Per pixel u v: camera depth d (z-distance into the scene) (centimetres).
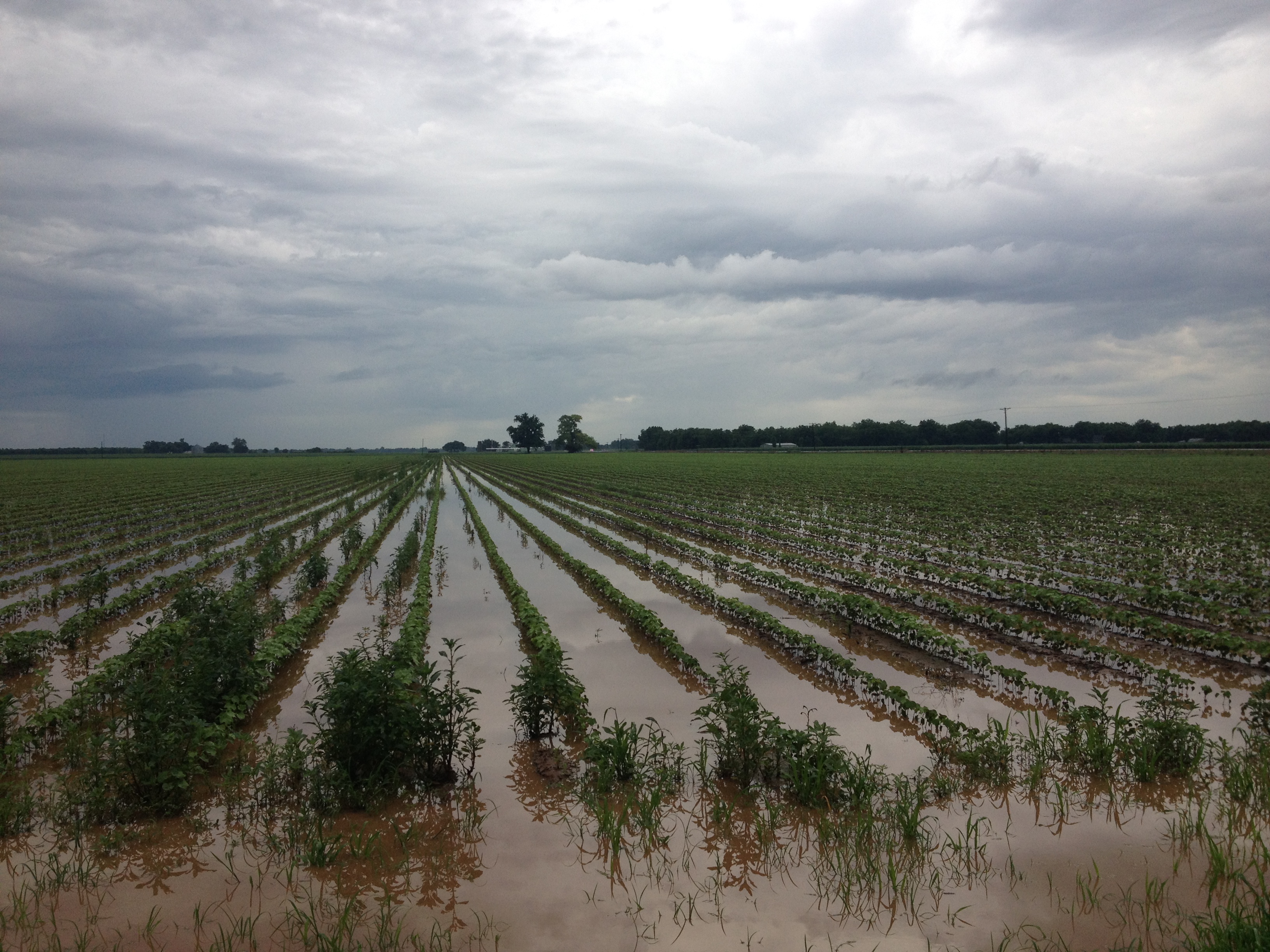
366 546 3067
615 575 2641
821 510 4278
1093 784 1022
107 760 989
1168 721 1073
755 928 735
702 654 1675
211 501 5494
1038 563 2641
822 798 962
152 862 855
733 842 895
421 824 941
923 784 995
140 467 12244
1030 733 1149
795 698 1383
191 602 1655
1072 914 745
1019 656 1658
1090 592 2258
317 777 970
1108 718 1141
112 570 2772
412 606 1958
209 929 737
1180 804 969
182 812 959
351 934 725
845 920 745
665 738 1185
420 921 750
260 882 816
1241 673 1538
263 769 1010
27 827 917
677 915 757
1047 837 892
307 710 1339
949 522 3744
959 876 813
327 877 827
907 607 2102
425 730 1017
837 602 1984
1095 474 6500
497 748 1166
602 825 909
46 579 2755
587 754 1052
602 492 6159
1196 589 2219
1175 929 716
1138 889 785
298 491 6619
